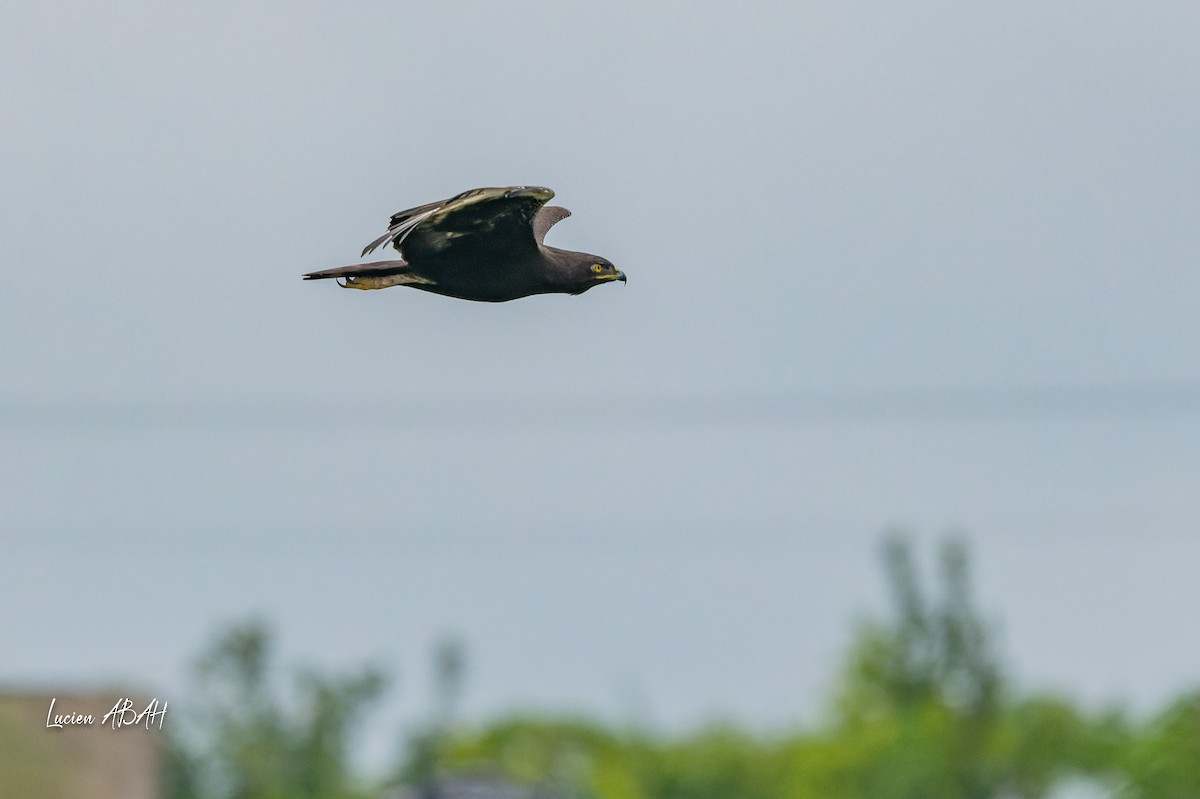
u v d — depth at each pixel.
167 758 56.25
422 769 64.38
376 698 62.91
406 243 26.62
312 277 26.88
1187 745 50.88
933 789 72.12
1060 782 71.44
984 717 73.94
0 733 38.09
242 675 60.84
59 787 38.06
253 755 60.19
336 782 61.41
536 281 27.42
